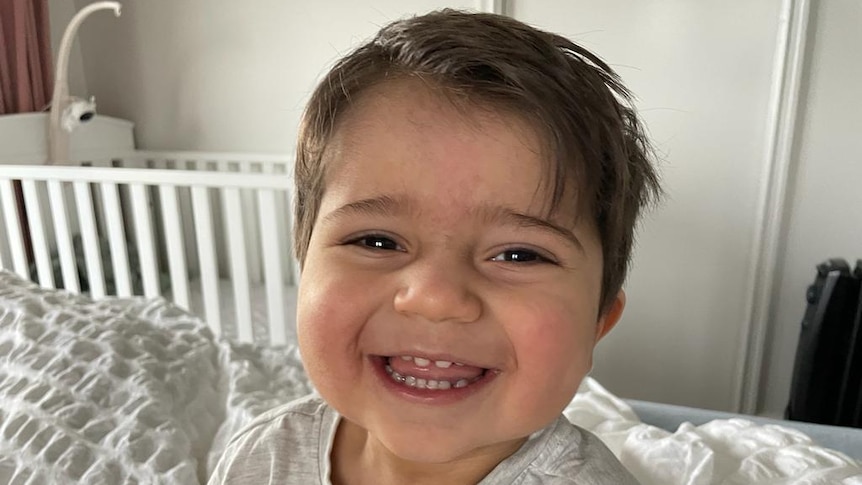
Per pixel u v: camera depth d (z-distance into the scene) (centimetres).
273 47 247
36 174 192
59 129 227
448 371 50
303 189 57
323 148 53
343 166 50
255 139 258
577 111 49
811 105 190
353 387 51
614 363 228
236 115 258
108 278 230
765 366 211
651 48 203
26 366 112
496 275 47
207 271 184
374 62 51
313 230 54
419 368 50
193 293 241
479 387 49
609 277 55
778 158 194
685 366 221
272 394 117
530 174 46
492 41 50
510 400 48
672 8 198
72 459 93
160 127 269
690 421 116
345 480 65
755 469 88
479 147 46
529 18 212
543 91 48
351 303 49
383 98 49
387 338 49
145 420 101
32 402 103
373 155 48
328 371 51
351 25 236
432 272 46
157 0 256
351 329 50
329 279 50
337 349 51
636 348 224
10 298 132
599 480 56
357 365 51
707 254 210
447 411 49
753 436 96
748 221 204
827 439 108
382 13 231
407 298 46
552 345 47
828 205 195
